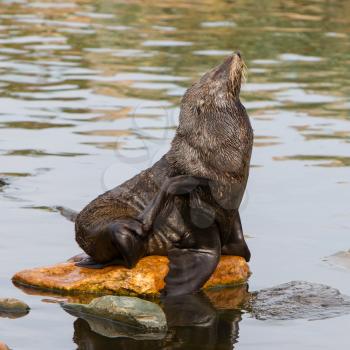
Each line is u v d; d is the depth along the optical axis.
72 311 11.56
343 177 17.70
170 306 11.98
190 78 25.86
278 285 12.66
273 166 18.25
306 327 11.22
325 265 13.38
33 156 18.48
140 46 30.38
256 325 11.29
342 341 10.78
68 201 15.85
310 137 20.53
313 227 14.93
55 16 35.88
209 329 11.12
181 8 38.38
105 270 12.66
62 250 13.66
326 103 23.89
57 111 22.16
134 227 12.48
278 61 29.02
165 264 12.73
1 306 11.52
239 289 12.62
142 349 10.46
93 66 27.33
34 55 28.69
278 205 15.95
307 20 36.25
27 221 14.80
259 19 36.12
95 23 34.59
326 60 29.38
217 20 35.62
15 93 23.86
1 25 33.59
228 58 12.88
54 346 10.46
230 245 13.23
